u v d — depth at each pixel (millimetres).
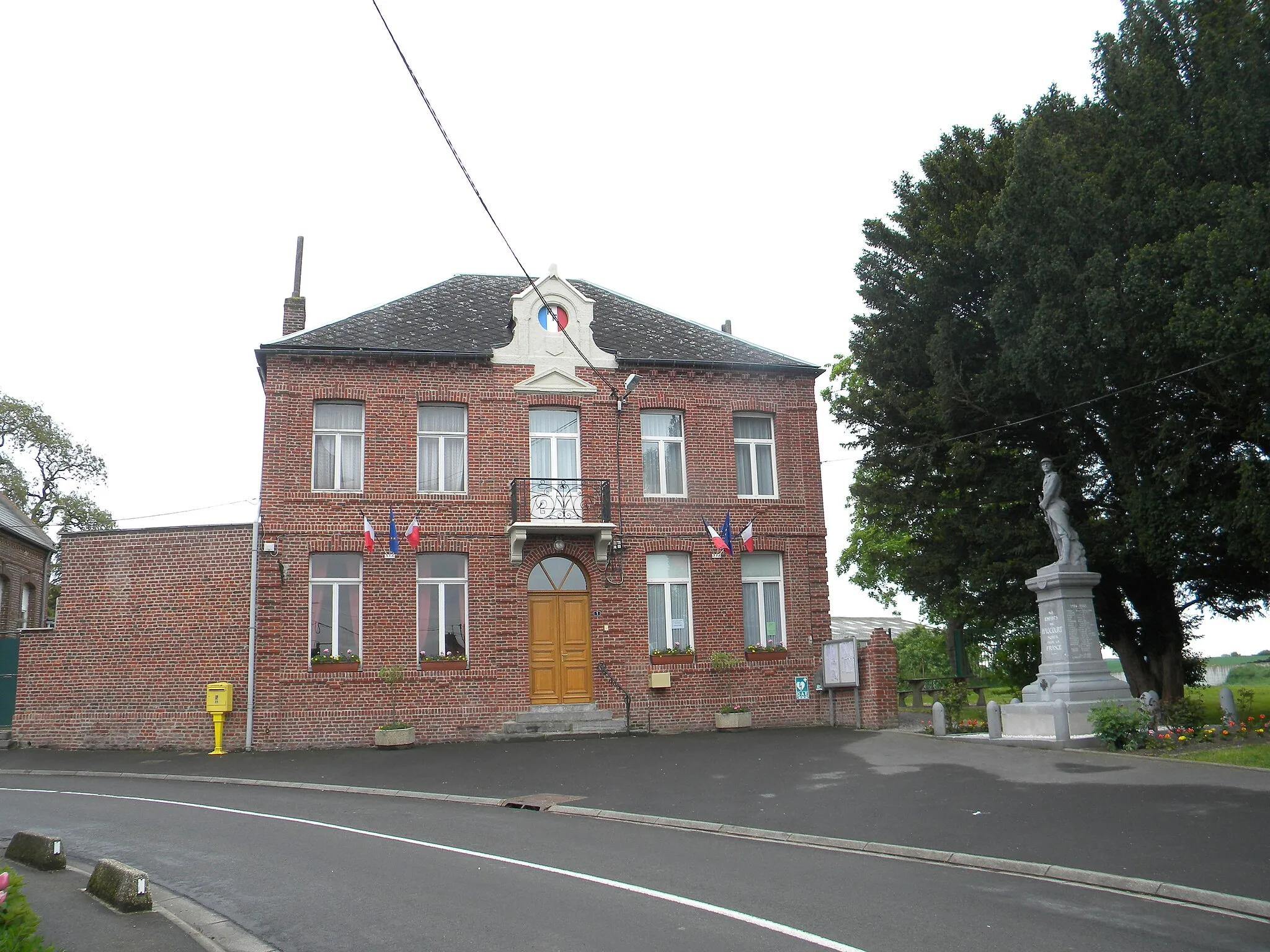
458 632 22047
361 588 21609
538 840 11344
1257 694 27219
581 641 22547
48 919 8055
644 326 25844
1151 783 12898
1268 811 11008
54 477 44562
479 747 20156
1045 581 18594
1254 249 16672
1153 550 19344
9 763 19406
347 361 22359
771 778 15320
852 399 25406
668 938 7254
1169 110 19234
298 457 21766
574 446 23484
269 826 12352
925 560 23984
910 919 7738
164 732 20797
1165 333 18078
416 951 7125
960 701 24297
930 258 22750
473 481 22531
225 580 21250
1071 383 19672
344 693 21016
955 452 21953
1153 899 8367
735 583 23406
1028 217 19953
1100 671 18078
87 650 21391
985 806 12305
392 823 12570
